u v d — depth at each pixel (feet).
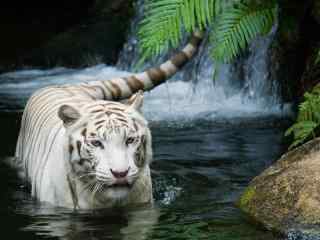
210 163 30.71
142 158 24.99
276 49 42.27
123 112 25.03
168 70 32.81
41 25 72.13
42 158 27.32
